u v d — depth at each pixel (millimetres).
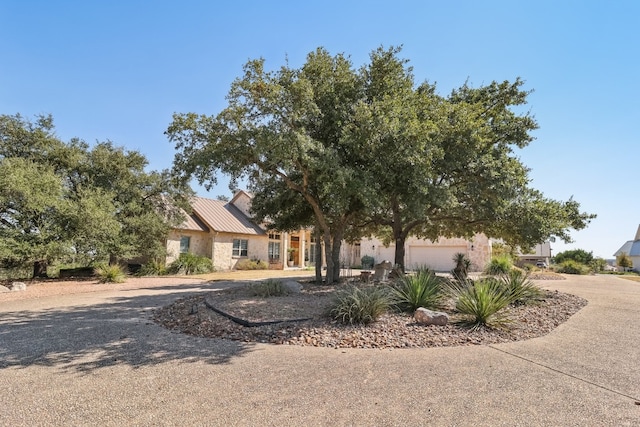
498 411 3434
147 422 3248
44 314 8656
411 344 5809
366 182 9312
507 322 6902
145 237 19984
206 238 24953
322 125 10641
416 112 10070
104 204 17516
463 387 4031
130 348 5660
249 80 9188
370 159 9789
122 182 19500
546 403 3609
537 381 4211
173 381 4242
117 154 19688
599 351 5449
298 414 3389
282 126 8922
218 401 3686
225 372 4559
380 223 16031
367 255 31688
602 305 9664
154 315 8438
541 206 12023
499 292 8055
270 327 6785
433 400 3686
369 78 11172
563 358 5102
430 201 11086
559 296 10789
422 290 8000
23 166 15758
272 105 8766
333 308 7406
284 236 29547
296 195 14102
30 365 4848
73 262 17844
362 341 5953
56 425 3201
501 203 11766
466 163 11516
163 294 12266
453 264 28281
